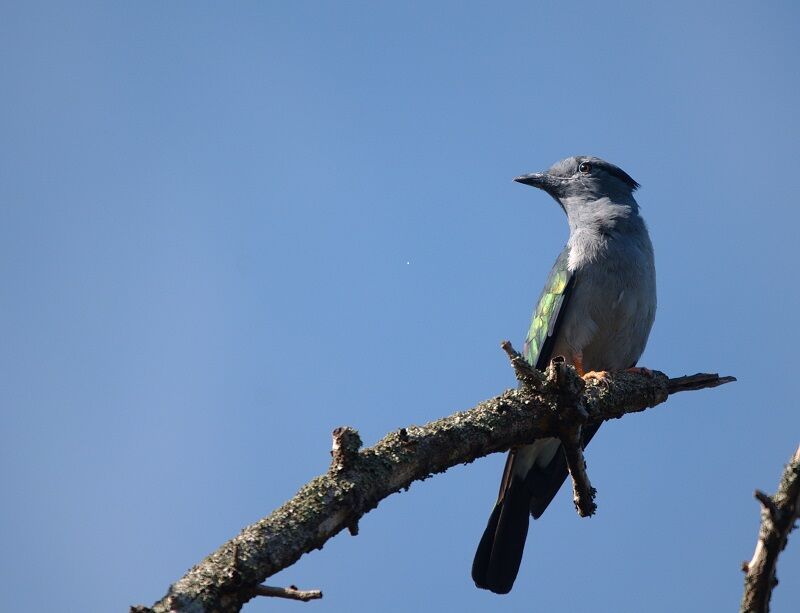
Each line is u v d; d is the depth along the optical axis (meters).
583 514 11.45
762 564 7.36
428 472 9.69
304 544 8.11
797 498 7.35
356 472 8.79
